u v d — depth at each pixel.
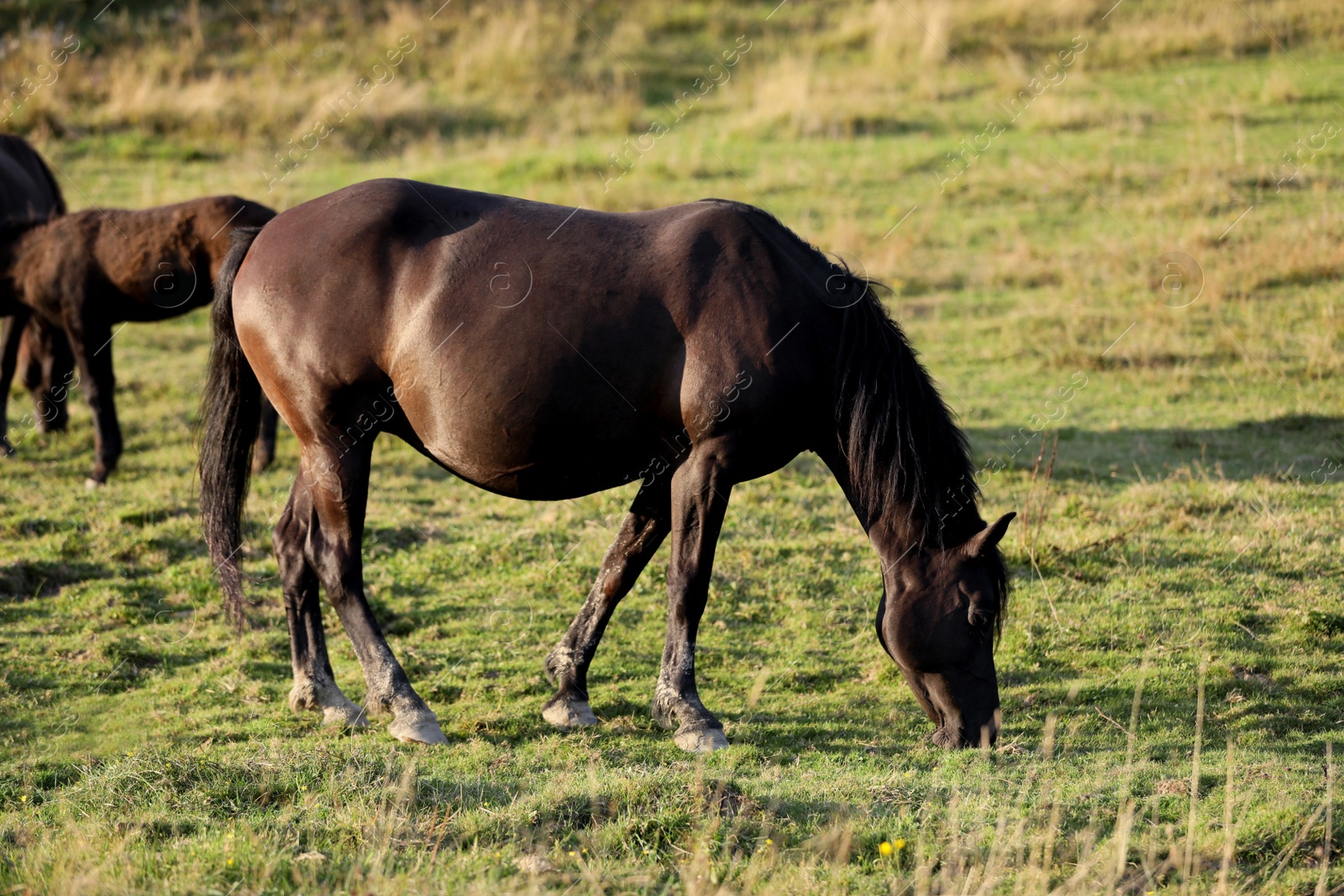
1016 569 12.23
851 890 6.05
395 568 12.64
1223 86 28.72
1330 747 7.43
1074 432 16.38
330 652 10.77
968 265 22.55
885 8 34.94
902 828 6.75
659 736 8.88
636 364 8.34
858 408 8.52
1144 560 12.27
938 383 18.14
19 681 9.98
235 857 6.01
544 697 9.73
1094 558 12.37
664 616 11.48
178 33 34.72
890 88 31.00
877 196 25.16
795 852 6.42
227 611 9.55
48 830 6.69
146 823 6.66
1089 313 19.89
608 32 35.59
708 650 10.73
